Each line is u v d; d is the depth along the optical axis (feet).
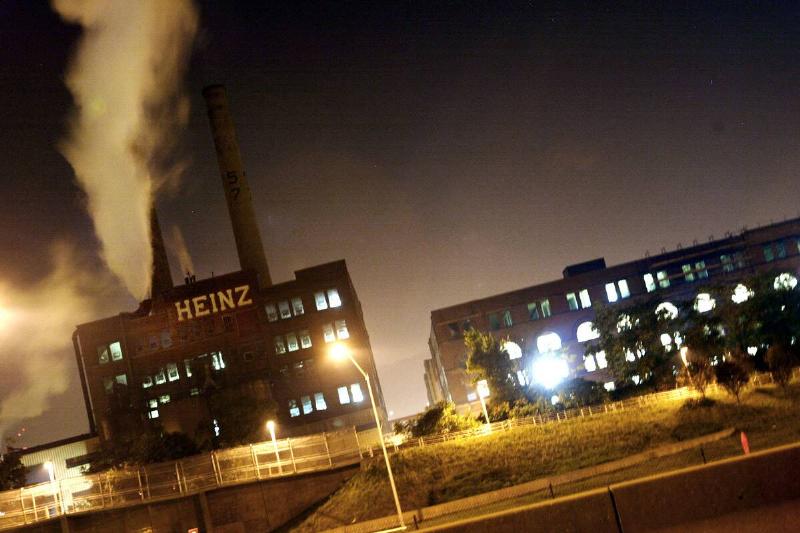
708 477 32.07
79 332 333.62
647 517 31.60
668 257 357.00
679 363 280.72
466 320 346.54
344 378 331.57
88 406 337.93
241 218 363.76
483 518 31.83
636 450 195.62
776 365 222.89
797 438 159.43
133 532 206.49
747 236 360.07
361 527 174.60
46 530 201.16
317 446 218.18
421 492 196.34
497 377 259.80
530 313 349.20
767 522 31.35
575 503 31.83
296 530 196.95
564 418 230.68
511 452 206.80
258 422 295.48
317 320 336.49
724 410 210.59
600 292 352.28
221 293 336.70
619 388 283.38
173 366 330.13
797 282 296.30
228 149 370.73
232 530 208.74
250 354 332.80
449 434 228.63
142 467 213.87
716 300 289.33
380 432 166.40
